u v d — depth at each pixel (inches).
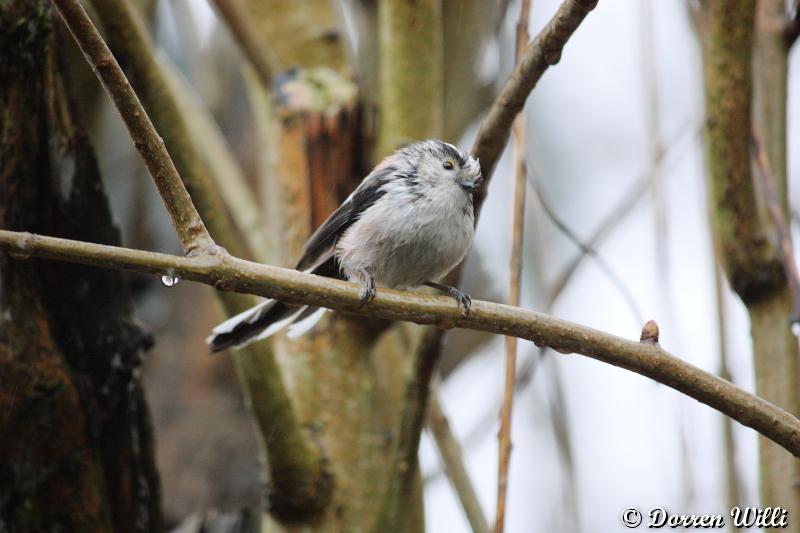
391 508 374.3
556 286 475.5
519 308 306.2
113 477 386.3
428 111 430.9
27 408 358.6
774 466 356.5
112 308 385.1
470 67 563.2
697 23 406.6
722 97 360.2
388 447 408.8
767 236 363.6
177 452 577.3
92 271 375.2
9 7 343.9
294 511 381.4
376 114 454.9
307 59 466.3
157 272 281.7
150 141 284.5
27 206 366.9
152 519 406.0
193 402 597.6
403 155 418.9
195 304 630.5
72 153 377.7
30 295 360.8
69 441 367.6
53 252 270.5
